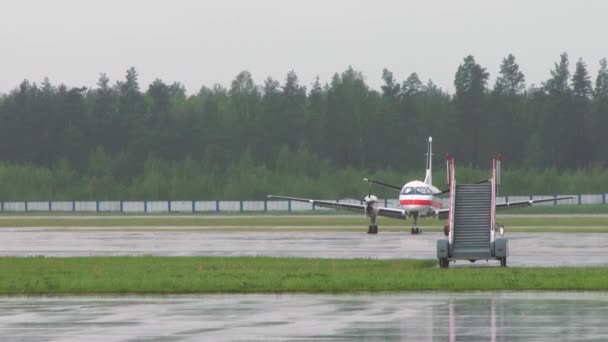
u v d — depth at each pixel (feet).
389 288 465.88
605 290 454.40
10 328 338.13
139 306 404.57
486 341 303.48
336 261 637.30
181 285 480.23
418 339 309.22
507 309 381.19
